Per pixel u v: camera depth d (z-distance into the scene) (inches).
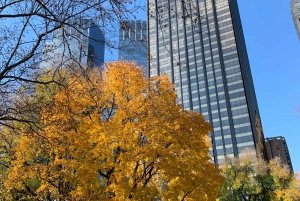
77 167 434.3
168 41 4126.5
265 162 1478.8
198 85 3811.5
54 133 419.8
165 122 515.2
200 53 3976.4
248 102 3577.8
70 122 442.0
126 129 482.9
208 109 3634.4
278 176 1400.1
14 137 477.7
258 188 1330.0
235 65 3772.1
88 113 527.2
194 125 564.7
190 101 3762.3
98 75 538.3
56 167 441.4
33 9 273.3
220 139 3400.6
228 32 3976.4
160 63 4003.4
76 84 455.8
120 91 543.2
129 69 576.7
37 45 273.9
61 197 439.2
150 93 554.3
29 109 337.7
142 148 467.8
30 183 564.7
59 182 470.0
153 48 4106.8
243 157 1433.3
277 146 5280.5
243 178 1312.7
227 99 3607.3
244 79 3754.9
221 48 3924.7
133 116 507.2
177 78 3932.1
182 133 518.6
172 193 507.8
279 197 1384.1
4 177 510.0
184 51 4033.0
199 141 546.9
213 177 578.6
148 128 490.6
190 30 4109.3
